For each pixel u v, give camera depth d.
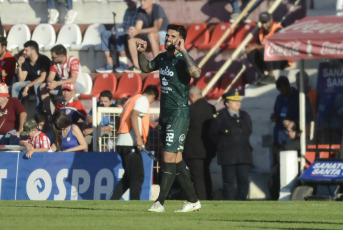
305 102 45.84
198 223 21.67
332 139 46.19
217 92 50.88
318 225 21.72
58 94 48.31
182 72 25.91
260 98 49.56
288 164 42.81
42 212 25.39
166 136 26.11
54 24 59.78
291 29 44.31
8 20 62.25
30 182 40.53
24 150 41.78
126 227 20.00
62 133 41.19
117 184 38.81
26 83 50.81
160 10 53.44
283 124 44.84
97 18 60.50
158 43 53.34
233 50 53.06
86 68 56.34
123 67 54.31
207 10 57.34
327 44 42.03
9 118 46.09
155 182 43.59
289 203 34.31
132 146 37.72
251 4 51.22
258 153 48.50
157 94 38.53
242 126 42.91
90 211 26.12
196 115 42.31
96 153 40.19
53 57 48.94
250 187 46.94
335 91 45.91
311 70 49.03
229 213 26.33
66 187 40.34
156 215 24.59
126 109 37.53
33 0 61.72
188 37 55.56
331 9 51.72
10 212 25.22
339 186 41.25
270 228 20.64
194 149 42.25
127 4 54.22
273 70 49.78
